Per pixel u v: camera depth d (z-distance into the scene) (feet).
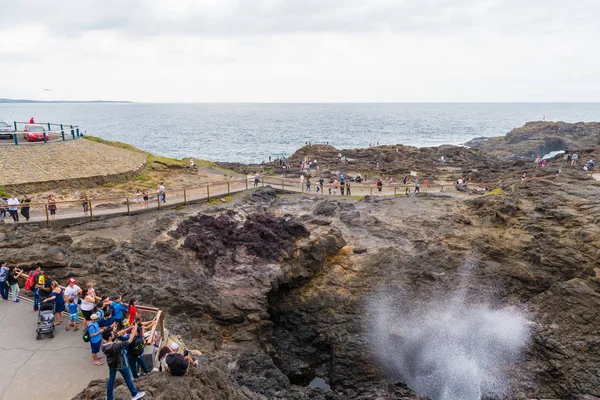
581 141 366.43
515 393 81.05
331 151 271.69
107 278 84.58
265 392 74.13
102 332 41.34
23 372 45.27
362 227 114.21
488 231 106.73
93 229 102.47
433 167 217.56
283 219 111.65
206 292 91.56
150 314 56.49
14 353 48.88
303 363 93.04
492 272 99.45
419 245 106.32
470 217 113.70
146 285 85.71
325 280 102.47
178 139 510.58
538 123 416.46
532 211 103.65
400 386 83.82
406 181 178.19
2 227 93.50
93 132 604.90
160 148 419.95
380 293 99.50
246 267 98.32
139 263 91.25
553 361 81.66
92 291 55.62
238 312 89.76
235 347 84.64
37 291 58.90
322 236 106.52
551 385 80.69
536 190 112.57
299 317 98.89
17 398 41.16
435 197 133.08
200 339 80.33
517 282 97.40
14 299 62.39
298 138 528.63
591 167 175.73
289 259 101.50
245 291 93.97
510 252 99.76
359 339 92.58
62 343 51.42
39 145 129.90
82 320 57.62
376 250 105.40
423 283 100.58
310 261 101.24
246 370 79.97
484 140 444.55
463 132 628.69
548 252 94.73
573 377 78.54
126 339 39.63
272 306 102.47
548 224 98.78
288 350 95.04
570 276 91.40
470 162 234.38
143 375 43.80
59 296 56.08
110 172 134.00
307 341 96.68
